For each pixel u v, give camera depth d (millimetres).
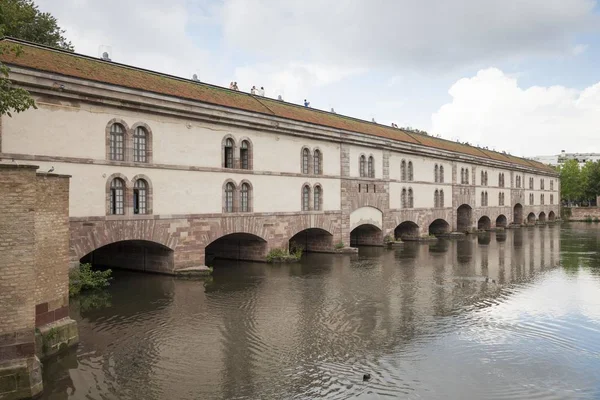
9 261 12117
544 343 17703
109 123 24078
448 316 21047
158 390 13258
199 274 28109
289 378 14219
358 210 42625
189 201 28031
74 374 14180
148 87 26719
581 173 112875
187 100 27344
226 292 24891
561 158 177875
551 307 22750
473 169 64375
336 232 40062
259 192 32719
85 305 21719
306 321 20000
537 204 89375
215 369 14789
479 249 45938
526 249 46312
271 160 33656
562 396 13453
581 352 16844
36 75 20891
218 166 29750
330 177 39125
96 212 23547
